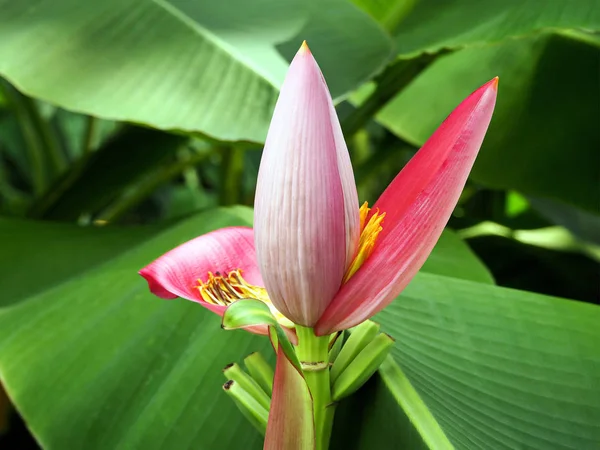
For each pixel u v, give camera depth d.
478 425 0.51
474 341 0.57
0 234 0.77
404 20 0.87
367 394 0.53
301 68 0.39
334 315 0.42
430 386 0.53
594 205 0.98
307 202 0.39
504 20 0.72
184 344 0.60
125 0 0.73
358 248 0.43
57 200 0.98
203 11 0.73
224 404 0.56
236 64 0.68
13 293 0.68
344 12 0.73
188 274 0.46
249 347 0.58
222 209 0.74
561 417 0.52
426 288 0.61
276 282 0.41
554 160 0.99
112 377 0.58
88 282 0.66
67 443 0.55
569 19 0.68
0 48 0.69
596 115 0.98
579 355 0.56
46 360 0.59
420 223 0.40
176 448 0.54
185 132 0.63
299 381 0.40
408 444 0.49
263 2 0.75
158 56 0.69
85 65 0.68
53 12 0.72
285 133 0.39
